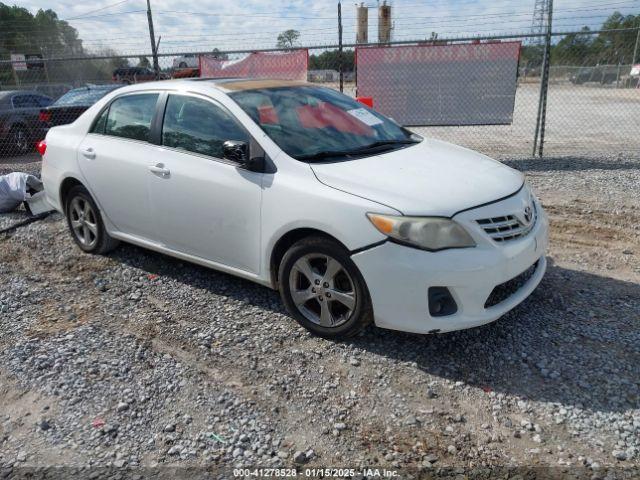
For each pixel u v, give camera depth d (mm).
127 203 4711
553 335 3676
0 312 4277
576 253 5148
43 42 20391
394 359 3461
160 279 4805
